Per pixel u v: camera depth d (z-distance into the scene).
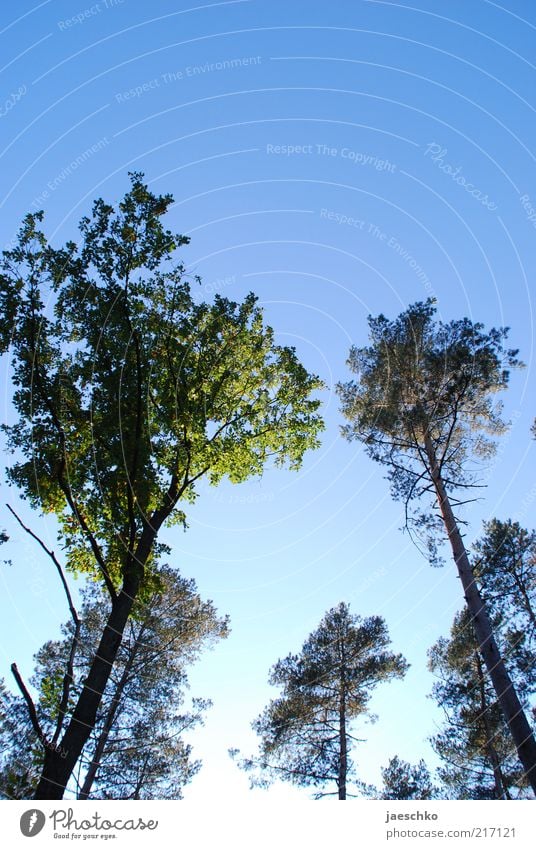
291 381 15.57
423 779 18.47
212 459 13.66
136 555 11.04
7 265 11.52
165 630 18.33
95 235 12.17
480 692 18.14
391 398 15.95
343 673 19.47
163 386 13.00
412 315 16.80
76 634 9.52
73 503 10.55
